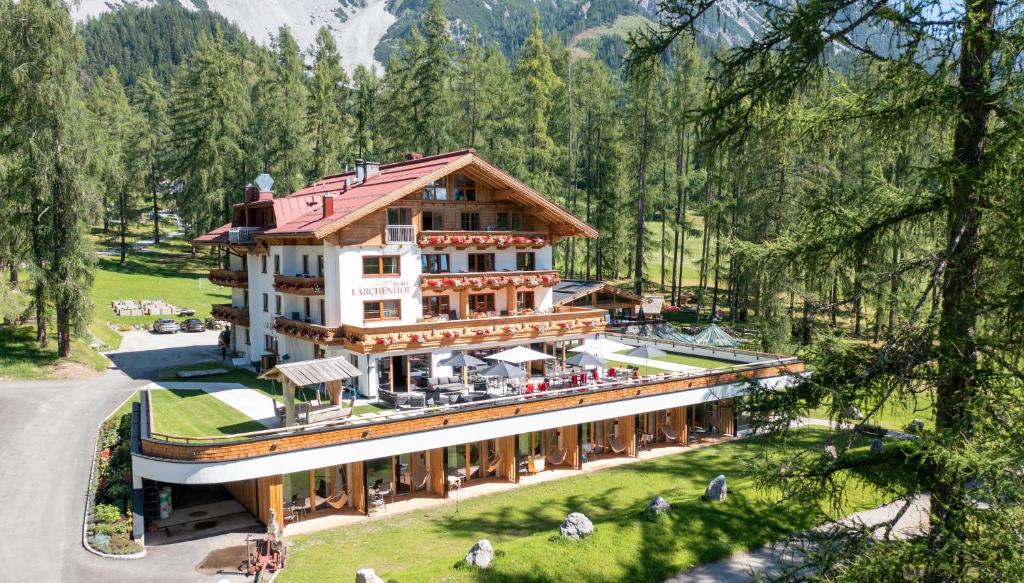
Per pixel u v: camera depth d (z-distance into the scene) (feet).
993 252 31.53
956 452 30.48
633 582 59.67
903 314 37.24
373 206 101.76
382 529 77.00
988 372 31.58
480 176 116.57
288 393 80.28
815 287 40.86
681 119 36.65
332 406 82.89
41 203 123.44
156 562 67.05
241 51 368.07
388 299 106.73
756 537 68.33
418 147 199.41
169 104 328.90
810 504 39.09
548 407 92.27
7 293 131.75
